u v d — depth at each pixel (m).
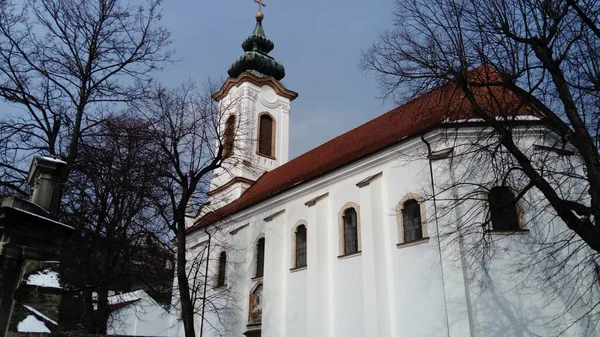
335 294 20.88
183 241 20.22
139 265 26.11
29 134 18.09
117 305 40.03
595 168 11.31
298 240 24.06
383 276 18.98
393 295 18.56
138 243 24.61
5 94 17.86
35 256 9.39
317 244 22.27
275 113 39.78
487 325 16.03
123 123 21.19
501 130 12.43
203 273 30.55
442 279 16.91
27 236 9.36
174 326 32.22
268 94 39.81
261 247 26.98
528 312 16.05
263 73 40.78
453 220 17.06
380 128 25.23
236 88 39.12
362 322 19.33
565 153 12.93
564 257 16.38
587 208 11.09
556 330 15.79
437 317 16.83
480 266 16.48
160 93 24.22
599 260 15.44
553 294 16.16
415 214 18.98
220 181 36.88
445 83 13.79
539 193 17.09
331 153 27.75
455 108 15.17
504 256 16.67
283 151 39.09
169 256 26.16
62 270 20.31
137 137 20.44
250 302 26.28
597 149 11.53
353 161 21.75
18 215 9.21
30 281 12.27
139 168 21.25
